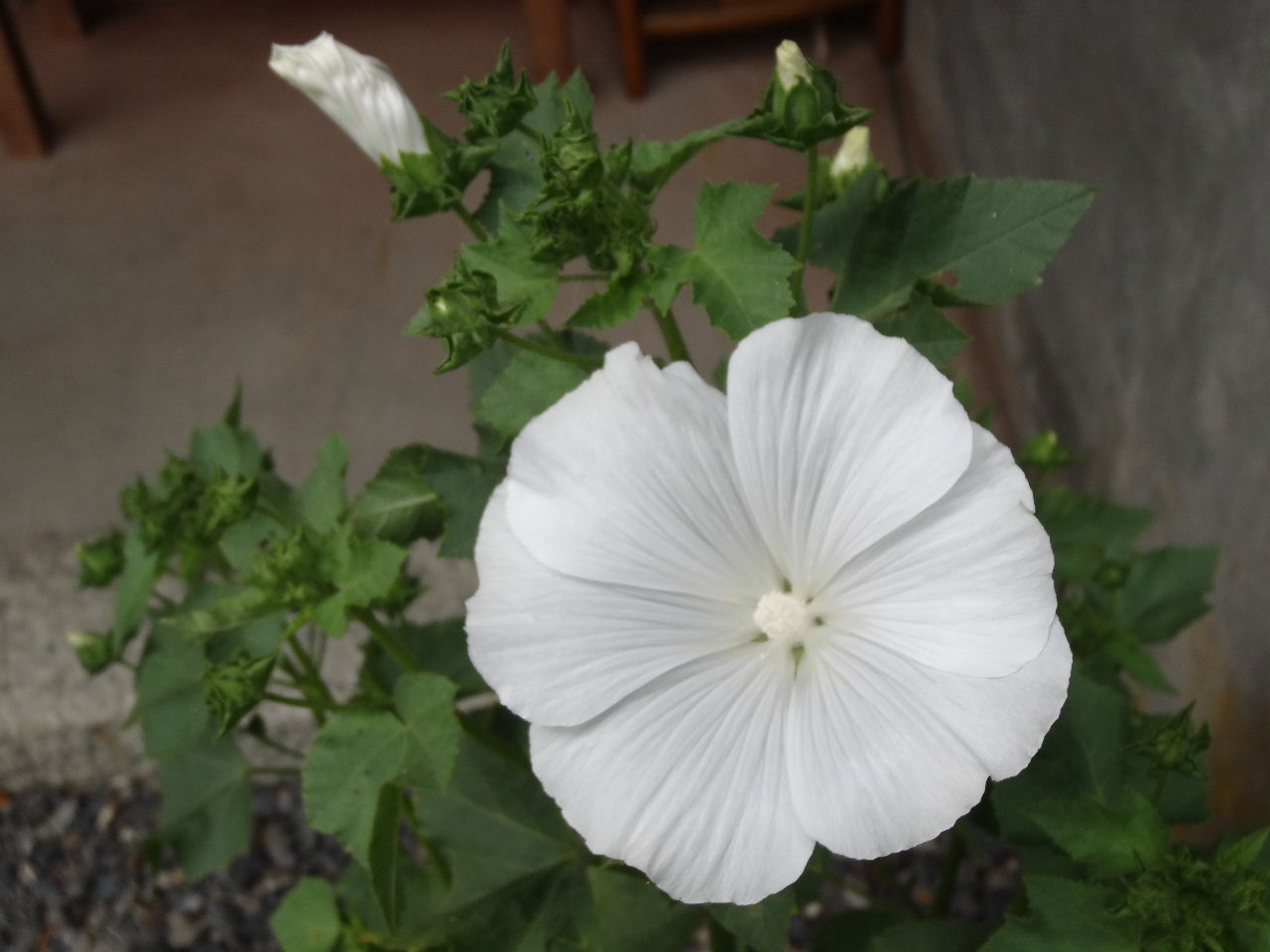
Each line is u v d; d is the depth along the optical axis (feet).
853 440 0.57
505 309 0.67
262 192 2.09
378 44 2.29
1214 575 1.12
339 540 0.79
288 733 1.53
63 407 1.83
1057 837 0.71
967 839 1.04
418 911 0.93
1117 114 1.24
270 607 0.79
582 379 0.74
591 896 0.91
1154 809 0.70
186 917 1.52
